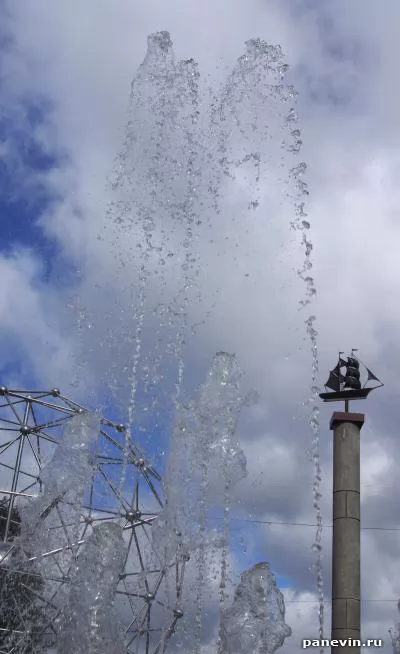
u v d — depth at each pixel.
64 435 32.16
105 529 22.42
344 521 20.42
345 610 19.55
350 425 21.31
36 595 31.66
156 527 20.95
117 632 21.86
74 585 21.77
